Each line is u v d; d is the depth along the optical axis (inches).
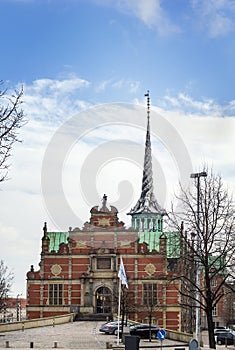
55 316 4242.1
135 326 3068.4
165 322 4512.8
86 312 4643.2
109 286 4675.2
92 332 3297.2
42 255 4776.1
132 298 4439.0
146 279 4626.0
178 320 4498.0
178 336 2898.6
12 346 2377.0
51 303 4717.0
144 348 2393.0
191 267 2773.1
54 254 4766.2
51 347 2368.4
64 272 4741.6
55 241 4901.6
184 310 4325.8
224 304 4714.6
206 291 1915.6
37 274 4763.8
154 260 4648.1
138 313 4468.5
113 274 4675.2
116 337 2955.2
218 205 2220.7
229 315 4579.2
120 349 2198.6
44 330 3454.7
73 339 2817.4
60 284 4729.3
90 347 2400.3
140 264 4658.0
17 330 3440.0
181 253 2519.7
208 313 1882.4
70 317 4384.8
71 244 4741.6
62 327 3757.4
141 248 4675.2
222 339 3535.9
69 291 4709.6
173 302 4534.9
